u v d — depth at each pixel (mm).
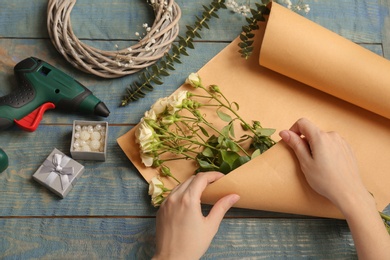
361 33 847
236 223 756
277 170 695
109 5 828
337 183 670
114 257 737
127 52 755
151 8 829
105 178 757
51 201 747
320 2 851
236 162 705
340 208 675
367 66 740
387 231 696
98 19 821
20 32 806
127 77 796
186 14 830
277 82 799
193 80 752
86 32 815
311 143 687
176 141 732
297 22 746
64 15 755
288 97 793
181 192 674
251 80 796
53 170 731
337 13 850
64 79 748
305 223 761
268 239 754
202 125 775
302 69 750
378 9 859
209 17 799
